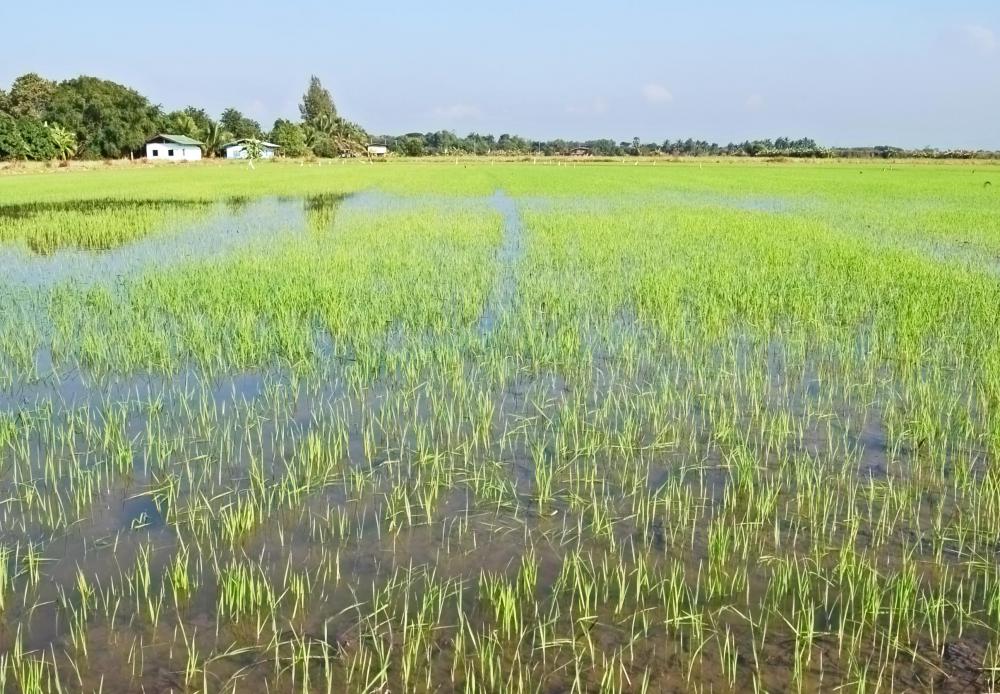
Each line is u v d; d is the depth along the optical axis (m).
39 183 40.41
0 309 10.59
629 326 9.74
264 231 19.20
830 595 4.18
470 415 6.70
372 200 29.78
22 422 6.53
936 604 3.94
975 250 16.02
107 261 14.86
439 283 11.96
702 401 7.13
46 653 3.73
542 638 3.69
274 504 5.23
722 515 5.05
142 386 7.62
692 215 22.92
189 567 4.46
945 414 6.69
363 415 6.84
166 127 87.06
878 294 10.87
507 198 30.81
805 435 6.41
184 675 3.59
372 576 4.38
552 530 4.91
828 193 34.47
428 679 3.55
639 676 3.59
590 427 6.53
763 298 10.57
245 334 8.52
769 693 3.46
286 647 3.78
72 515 5.07
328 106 121.88
